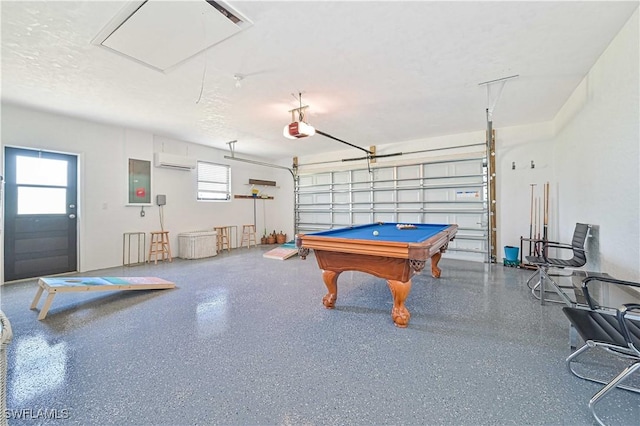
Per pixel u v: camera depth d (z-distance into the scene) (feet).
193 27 7.47
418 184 20.94
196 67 9.68
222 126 17.06
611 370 5.95
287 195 28.19
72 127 15.20
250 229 26.53
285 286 12.73
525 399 5.10
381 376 5.86
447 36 8.07
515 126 17.39
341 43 8.35
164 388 5.49
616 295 7.70
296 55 8.99
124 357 6.64
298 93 12.06
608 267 9.01
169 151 20.08
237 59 9.18
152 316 9.19
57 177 14.97
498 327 8.18
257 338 7.59
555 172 15.98
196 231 21.86
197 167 22.24
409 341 7.39
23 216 13.85
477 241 18.66
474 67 9.93
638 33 6.98
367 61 9.45
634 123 7.34
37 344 7.29
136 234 18.13
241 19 7.16
